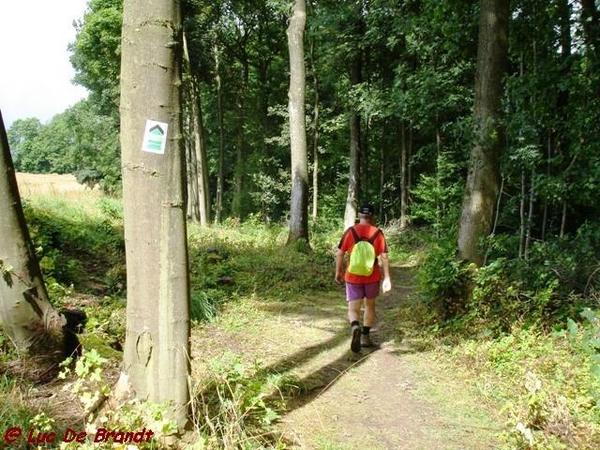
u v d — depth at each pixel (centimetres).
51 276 692
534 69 830
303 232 1512
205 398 388
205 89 3416
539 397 397
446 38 1031
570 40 826
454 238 779
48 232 898
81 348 461
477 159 732
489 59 727
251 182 3412
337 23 1941
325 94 2973
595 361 456
